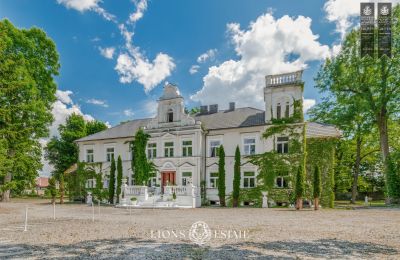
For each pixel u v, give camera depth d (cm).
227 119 3641
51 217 2023
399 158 3027
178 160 3566
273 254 883
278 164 3075
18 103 3612
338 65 3281
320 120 3909
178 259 830
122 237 1188
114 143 4122
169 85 3784
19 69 3378
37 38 4038
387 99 3048
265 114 3238
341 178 4744
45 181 9238
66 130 6066
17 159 3656
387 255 874
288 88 3148
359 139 4006
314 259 827
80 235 1243
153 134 3778
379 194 5059
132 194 3366
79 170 4288
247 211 2470
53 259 841
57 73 4225
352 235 1210
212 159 3497
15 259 848
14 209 2767
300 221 1698
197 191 3359
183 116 3628
